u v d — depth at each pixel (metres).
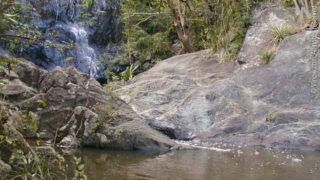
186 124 6.65
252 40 8.80
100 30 13.27
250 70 7.80
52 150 3.36
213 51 9.48
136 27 12.45
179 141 6.25
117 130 5.29
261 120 6.60
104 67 12.60
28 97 5.32
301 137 6.04
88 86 5.63
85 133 5.25
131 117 5.59
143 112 6.79
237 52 9.08
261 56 8.09
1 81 3.43
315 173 4.50
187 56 9.68
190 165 4.60
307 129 6.19
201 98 7.10
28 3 5.22
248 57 8.42
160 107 7.04
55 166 3.68
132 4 12.66
